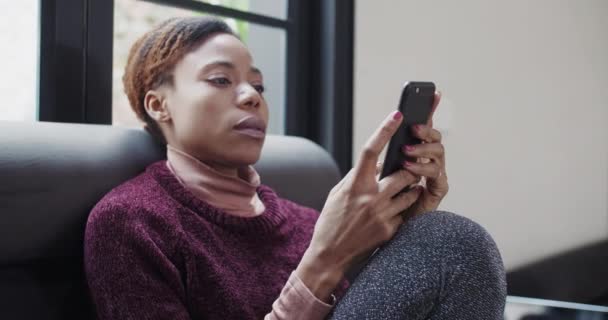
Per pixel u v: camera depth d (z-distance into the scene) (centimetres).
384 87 137
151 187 68
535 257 190
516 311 104
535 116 189
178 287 61
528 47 184
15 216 61
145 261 60
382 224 57
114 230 60
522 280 170
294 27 128
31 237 62
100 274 59
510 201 178
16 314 62
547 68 194
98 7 95
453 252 51
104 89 96
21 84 90
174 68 72
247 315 64
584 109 216
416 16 144
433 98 61
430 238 52
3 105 89
